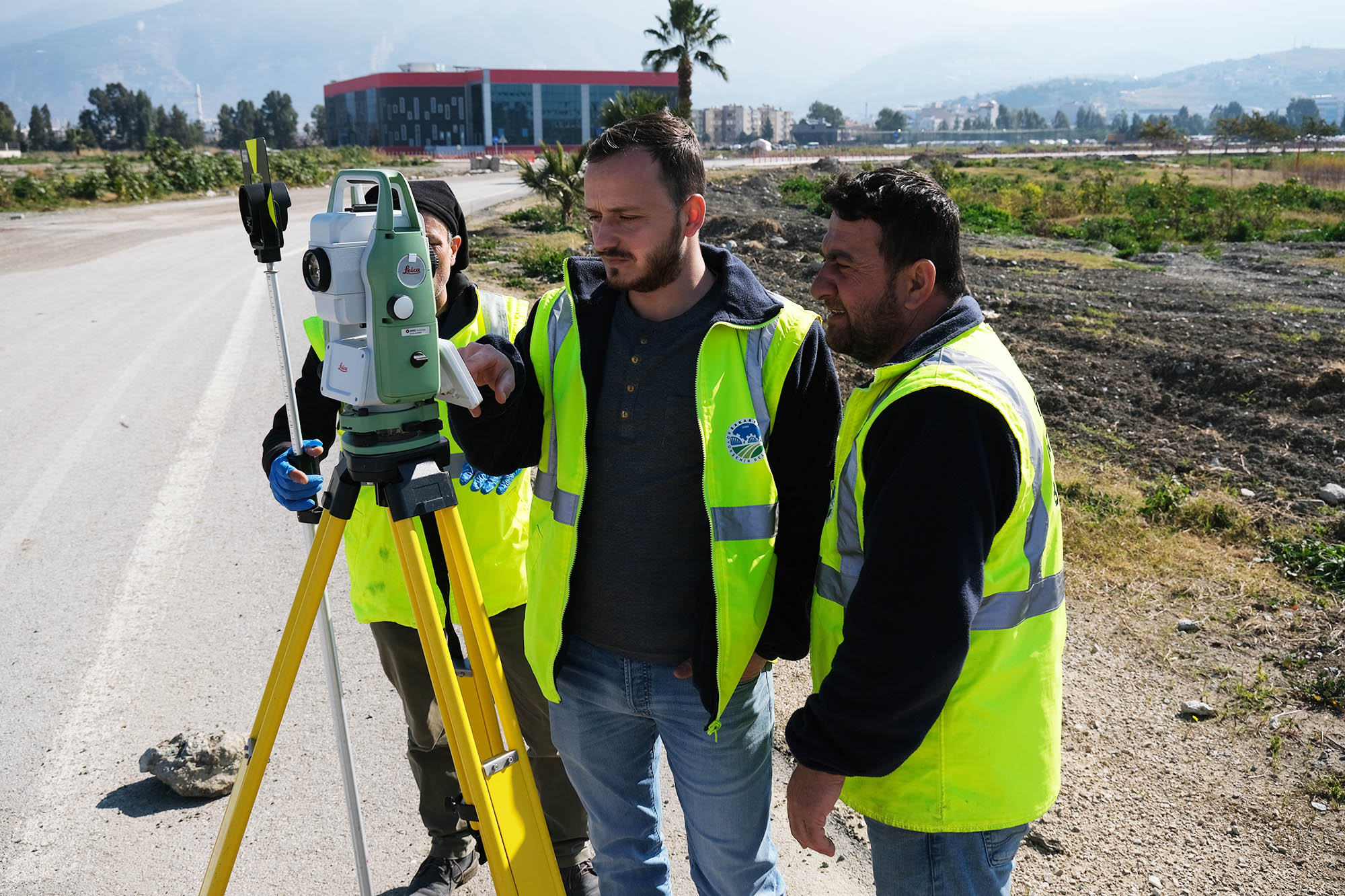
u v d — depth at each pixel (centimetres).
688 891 246
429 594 158
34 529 486
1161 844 259
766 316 169
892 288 150
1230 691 333
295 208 2670
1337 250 1912
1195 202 2775
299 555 455
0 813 274
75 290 1255
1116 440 640
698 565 175
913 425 135
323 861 255
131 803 279
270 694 167
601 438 175
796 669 355
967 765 148
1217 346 892
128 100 13300
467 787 172
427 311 150
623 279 162
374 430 155
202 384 773
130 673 350
